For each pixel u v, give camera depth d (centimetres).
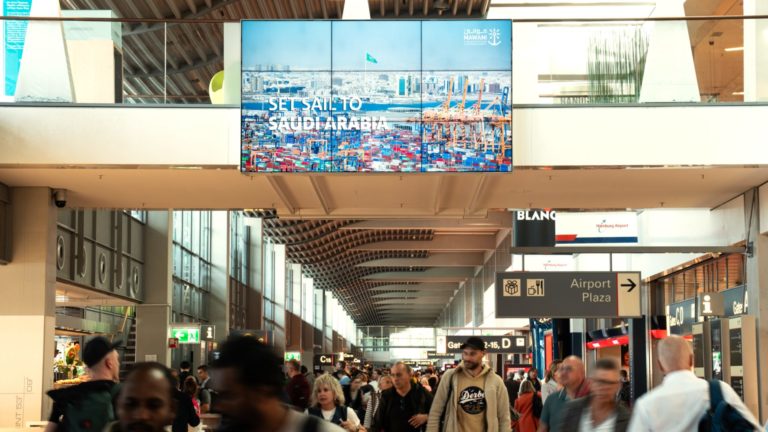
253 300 4844
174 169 1498
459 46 1498
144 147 1488
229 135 1496
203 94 1509
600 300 1622
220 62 1510
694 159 1470
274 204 1873
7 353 1650
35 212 1686
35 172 1553
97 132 1488
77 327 2756
